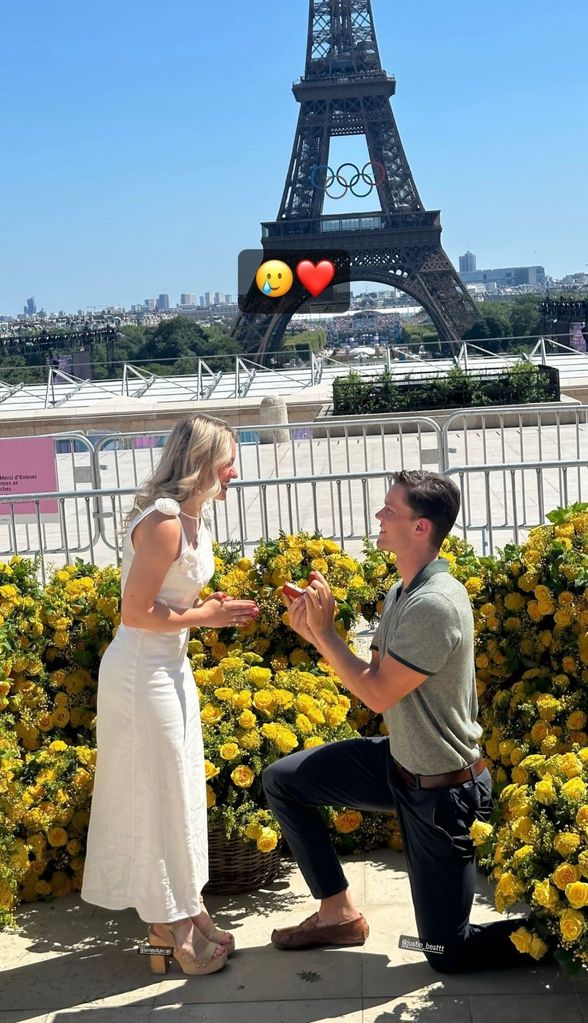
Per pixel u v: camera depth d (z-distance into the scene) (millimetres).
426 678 3324
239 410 23953
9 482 12344
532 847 3193
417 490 3375
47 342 78125
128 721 3559
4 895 3787
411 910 4055
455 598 3344
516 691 4613
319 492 14352
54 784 4281
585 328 59250
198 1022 3367
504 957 3545
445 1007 3371
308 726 4332
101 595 5078
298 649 5199
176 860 3635
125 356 81062
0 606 4949
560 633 4590
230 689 4426
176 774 3598
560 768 3363
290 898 4246
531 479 14109
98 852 3684
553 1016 3285
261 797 4270
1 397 28531
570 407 13164
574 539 4723
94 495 9094
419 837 3477
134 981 3652
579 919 2980
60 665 5086
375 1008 3395
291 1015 3381
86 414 24125
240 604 3697
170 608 3553
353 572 5242
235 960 3762
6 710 4879
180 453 3543
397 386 23406
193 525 3605
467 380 23203
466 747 3459
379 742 3699
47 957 3842
